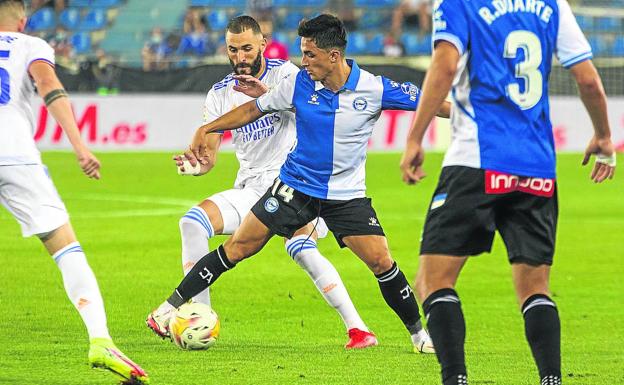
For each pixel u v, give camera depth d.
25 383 15.48
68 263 14.95
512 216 13.22
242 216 19.09
